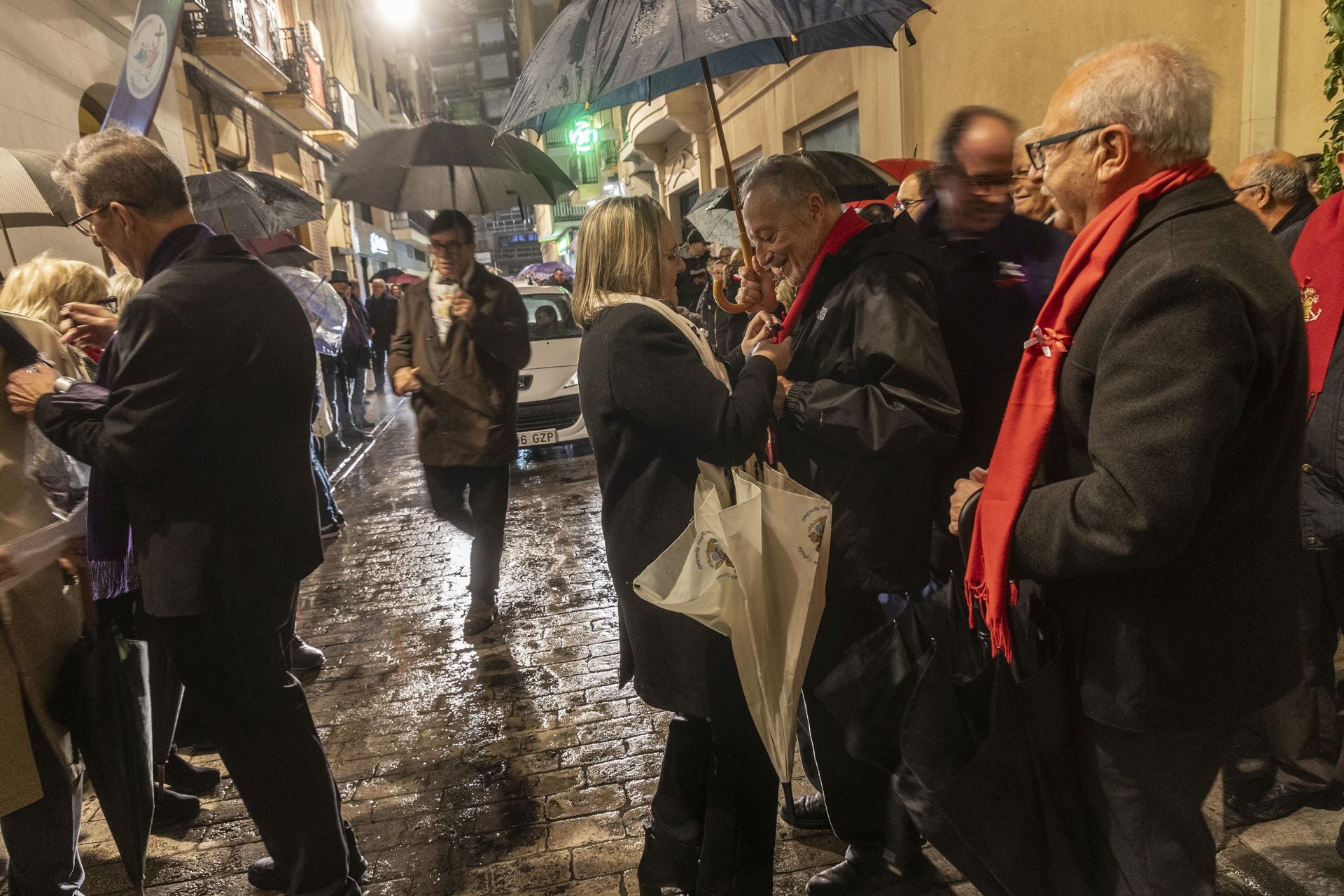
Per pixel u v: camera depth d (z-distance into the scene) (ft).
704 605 5.57
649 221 6.14
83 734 6.67
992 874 4.73
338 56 77.30
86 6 32.53
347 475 28.12
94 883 8.21
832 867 7.43
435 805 9.17
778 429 6.84
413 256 118.93
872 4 6.23
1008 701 4.58
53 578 6.82
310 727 7.16
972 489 4.99
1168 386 3.74
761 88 38.11
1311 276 7.41
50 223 12.10
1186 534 3.77
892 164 15.42
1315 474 7.31
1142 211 4.21
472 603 13.97
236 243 6.83
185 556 6.32
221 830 8.96
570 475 25.32
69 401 6.16
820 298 6.65
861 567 6.39
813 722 6.88
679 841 6.70
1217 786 6.14
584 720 10.78
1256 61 14.76
